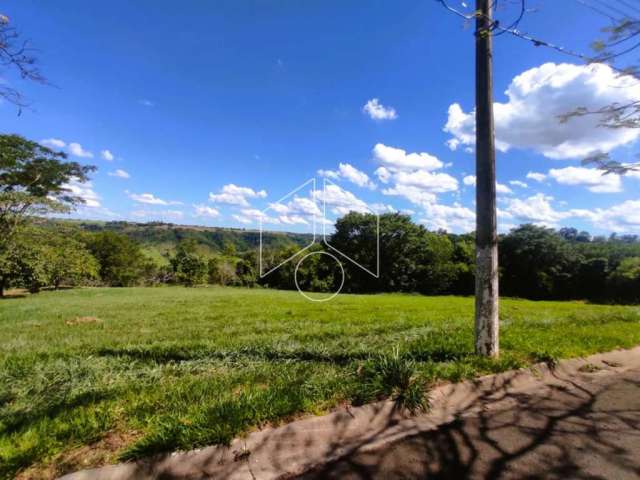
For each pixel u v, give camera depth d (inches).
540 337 215.0
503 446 97.7
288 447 92.4
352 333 252.8
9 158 917.8
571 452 94.8
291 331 269.7
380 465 88.1
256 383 132.6
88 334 264.2
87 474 76.7
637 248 1627.7
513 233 1800.0
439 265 1653.5
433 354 171.9
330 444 96.8
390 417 111.1
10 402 115.8
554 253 1685.5
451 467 87.5
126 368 156.1
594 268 1624.0
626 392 141.3
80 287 1253.7
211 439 88.3
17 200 877.2
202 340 227.3
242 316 389.4
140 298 732.7
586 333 234.5
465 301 879.7
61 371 148.3
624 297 1521.9
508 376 147.6
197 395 117.3
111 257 1676.9
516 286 1772.9
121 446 86.6
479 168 169.2
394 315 397.7
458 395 129.3
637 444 99.6
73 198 1113.4
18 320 358.0
